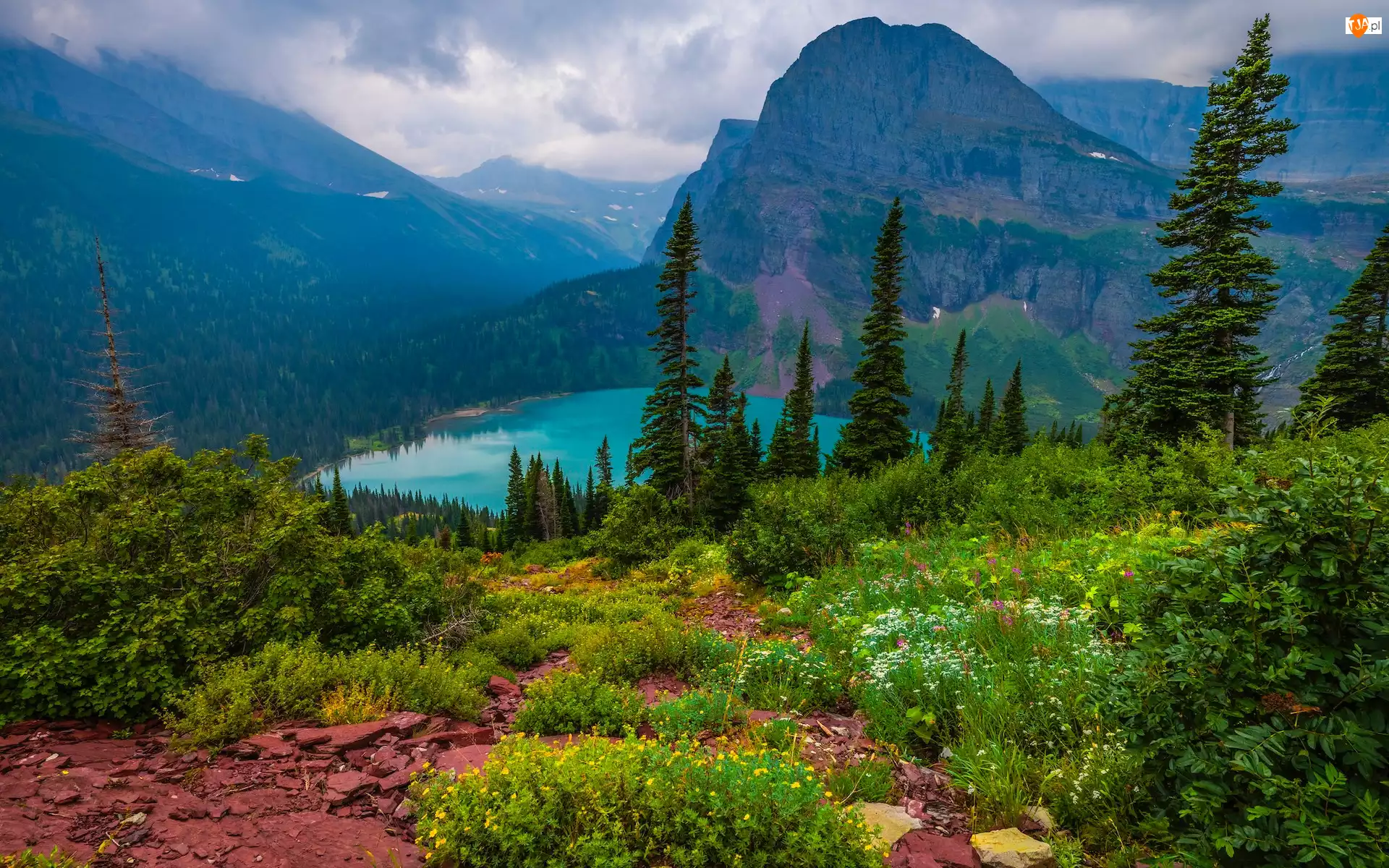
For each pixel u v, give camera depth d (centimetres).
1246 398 1847
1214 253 1797
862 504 1362
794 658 660
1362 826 261
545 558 3144
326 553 762
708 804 338
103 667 509
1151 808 344
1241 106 1767
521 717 554
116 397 2281
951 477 1423
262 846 342
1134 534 772
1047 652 509
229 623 629
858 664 627
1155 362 1925
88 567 564
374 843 349
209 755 447
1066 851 335
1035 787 393
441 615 912
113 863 321
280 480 803
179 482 732
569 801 345
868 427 2914
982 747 428
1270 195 1752
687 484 3078
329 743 463
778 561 1187
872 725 507
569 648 912
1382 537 275
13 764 421
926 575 824
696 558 1791
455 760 433
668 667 741
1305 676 286
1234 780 290
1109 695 360
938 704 495
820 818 326
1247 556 310
